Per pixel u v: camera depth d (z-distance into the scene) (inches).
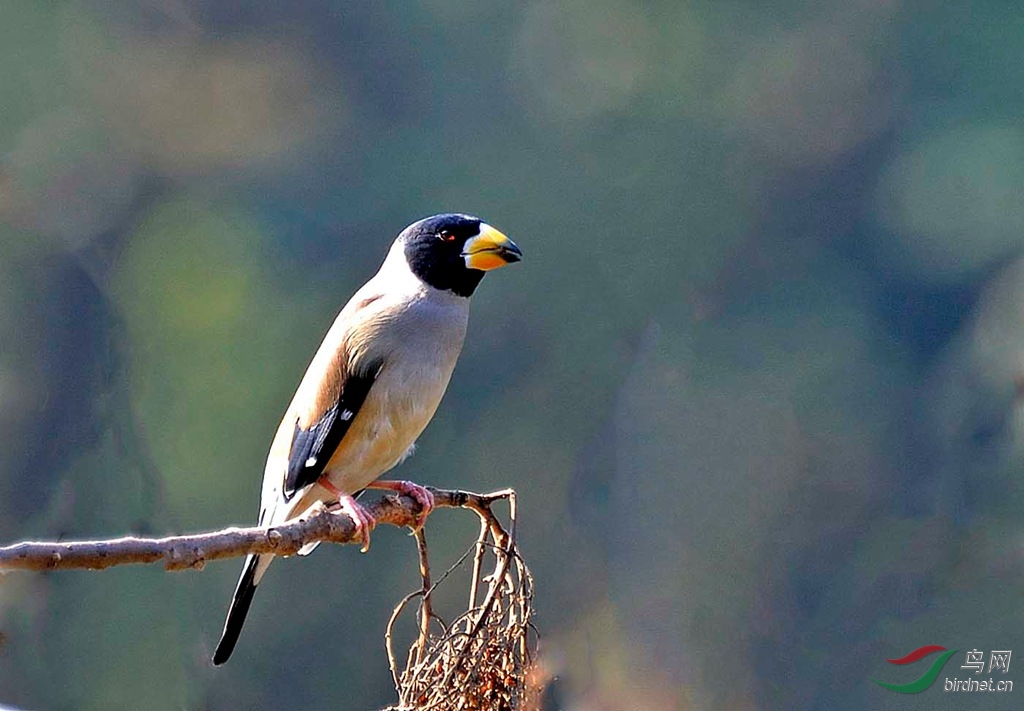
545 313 720.3
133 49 775.7
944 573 611.2
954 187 773.9
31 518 512.4
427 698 205.9
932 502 642.8
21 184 649.6
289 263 737.0
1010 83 792.3
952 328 745.0
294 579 609.6
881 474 673.0
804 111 801.6
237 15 782.5
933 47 807.1
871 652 619.2
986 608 590.2
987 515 618.2
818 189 791.1
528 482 674.2
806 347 738.2
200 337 700.7
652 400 705.6
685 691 619.2
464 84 783.7
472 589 214.5
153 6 779.4
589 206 764.0
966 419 654.5
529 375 703.1
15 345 581.9
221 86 775.1
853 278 769.6
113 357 597.6
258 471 668.1
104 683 429.1
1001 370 658.8
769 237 776.9
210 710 457.1
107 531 516.1
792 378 721.0
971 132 787.4
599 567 656.4
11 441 521.0
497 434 686.5
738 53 803.4
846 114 802.2
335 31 786.2
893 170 791.1
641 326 729.0
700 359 727.1
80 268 641.0
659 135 782.5
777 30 805.2
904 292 764.0
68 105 760.3
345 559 615.8
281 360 705.6
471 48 788.0
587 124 781.3
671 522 667.4
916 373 729.6
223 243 733.3
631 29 796.6
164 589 447.8
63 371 570.9
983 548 607.2
